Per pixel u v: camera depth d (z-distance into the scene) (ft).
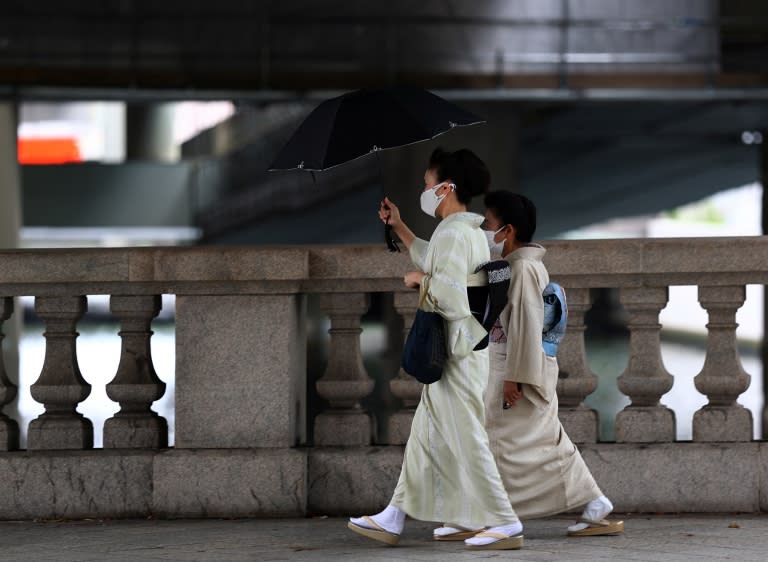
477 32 260.62
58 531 64.85
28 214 444.14
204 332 69.15
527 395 59.11
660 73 262.67
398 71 259.60
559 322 59.36
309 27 258.57
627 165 384.06
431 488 57.21
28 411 234.38
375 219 396.57
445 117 55.77
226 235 437.99
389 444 70.64
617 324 548.72
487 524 56.59
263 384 68.95
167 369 313.94
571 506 59.88
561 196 437.99
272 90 258.98
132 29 254.88
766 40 277.23
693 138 342.85
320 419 70.38
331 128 55.77
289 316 68.80
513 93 262.06
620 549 57.26
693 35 262.88
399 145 55.06
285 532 63.57
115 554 57.52
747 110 299.38
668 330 561.02
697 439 69.67
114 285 69.62
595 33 262.06
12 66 253.03
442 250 55.06
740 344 469.57
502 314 58.90
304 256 67.77
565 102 274.98
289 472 68.33
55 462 69.36
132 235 451.12
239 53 257.34
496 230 59.57
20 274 68.95
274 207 397.19
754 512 68.44
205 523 67.10
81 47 254.06
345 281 69.56
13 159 334.03
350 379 70.64
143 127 590.96
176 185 451.94
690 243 68.03
